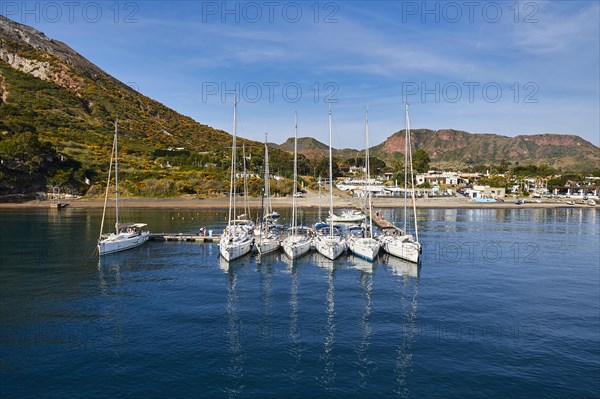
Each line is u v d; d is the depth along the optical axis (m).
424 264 53.28
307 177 197.12
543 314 34.16
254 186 157.50
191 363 25.61
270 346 27.98
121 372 24.50
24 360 25.98
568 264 53.69
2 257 56.28
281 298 38.53
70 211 120.81
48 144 150.25
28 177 143.00
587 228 90.62
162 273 47.84
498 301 37.56
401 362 25.77
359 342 28.67
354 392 22.42
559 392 22.41
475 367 25.14
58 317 33.31
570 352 27.16
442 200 153.62
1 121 160.12
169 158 192.00
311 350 27.42
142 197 148.50
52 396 22.02
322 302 37.31
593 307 36.00
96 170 159.50
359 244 56.75
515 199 164.88
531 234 81.25
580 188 192.75
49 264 52.19
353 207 133.62
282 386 23.02
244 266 51.59
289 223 97.06
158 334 29.89
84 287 41.91
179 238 70.69
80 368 24.98
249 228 72.81
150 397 21.94
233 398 21.83
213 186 158.50
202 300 37.81
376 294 39.81
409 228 90.00
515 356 26.56
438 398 21.86
